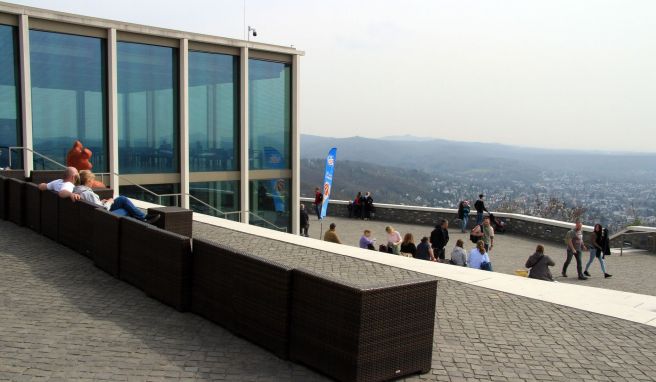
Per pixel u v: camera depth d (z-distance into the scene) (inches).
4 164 690.2
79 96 740.7
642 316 296.7
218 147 873.5
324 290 204.5
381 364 199.6
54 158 723.4
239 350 229.8
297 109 955.3
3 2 671.1
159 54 807.1
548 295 331.6
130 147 784.9
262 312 230.1
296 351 216.8
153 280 295.4
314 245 472.7
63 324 253.4
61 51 724.0
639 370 226.8
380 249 678.5
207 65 855.7
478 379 212.5
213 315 259.6
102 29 752.3
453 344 248.8
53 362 211.3
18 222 508.4
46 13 700.0
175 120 827.4
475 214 1038.4
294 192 964.0
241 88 885.8
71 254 395.2
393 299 200.8
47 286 314.5
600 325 281.1
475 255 563.8
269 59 921.5
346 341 196.7
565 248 850.8
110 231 338.0
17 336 236.8
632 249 866.1
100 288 313.3
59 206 426.9
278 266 221.3
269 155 933.2
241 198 896.9
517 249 835.4
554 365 229.1
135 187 794.2
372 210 1167.0
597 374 221.8
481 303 313.1
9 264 362.3
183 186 829.8
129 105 781.9
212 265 258.8
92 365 209.8
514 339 257.9
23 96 692.7
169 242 279.9
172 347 230.7
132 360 215.9
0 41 683.4
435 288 214.4
